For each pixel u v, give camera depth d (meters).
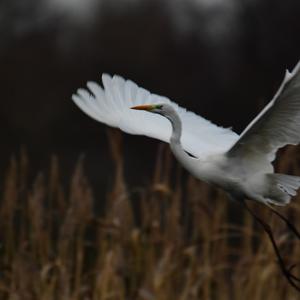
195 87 31.16
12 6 32.50
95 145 28.23
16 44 31.89
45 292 10.63
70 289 10.97
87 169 25.06
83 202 10.99
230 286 11.58
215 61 31.73
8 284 11.23
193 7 32.91
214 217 11.27
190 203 11.39
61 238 10.88
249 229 11.34
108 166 25.42
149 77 31.44
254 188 8.58
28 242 11.42
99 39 32.19
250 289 10.90
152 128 8.98
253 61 31.16
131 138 26.67
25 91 30.69
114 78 9.01
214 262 11.23
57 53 31.92
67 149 27.75
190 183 11.39
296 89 7.66
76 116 29.41
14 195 11.38
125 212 11.16
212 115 30.45
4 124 29.36
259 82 30.56
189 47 31.92
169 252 10.87
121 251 10.95
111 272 10.69
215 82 31.11
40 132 29.08
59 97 30.56
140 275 11.12
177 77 31.41
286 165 11.03
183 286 11.14
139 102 9.02
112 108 8.84
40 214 11.12
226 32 32.25
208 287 10.93
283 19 31.27
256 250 12.09
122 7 32.56
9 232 11.34
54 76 31.27
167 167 11.34
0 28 32.16
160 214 11.32
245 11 31.78
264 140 8.34
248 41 31.48
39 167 25.55
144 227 11.23
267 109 7.75
